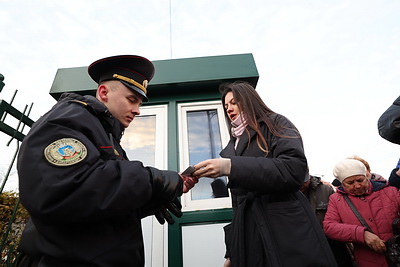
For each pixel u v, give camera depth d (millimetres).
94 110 844
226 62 2807
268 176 868
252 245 941
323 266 792
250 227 979
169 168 2367
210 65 2787
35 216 586
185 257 1996
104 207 611
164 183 771
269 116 1133
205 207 2176
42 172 591
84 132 735
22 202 588
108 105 1013
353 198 1734
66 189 579
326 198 1909
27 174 598
